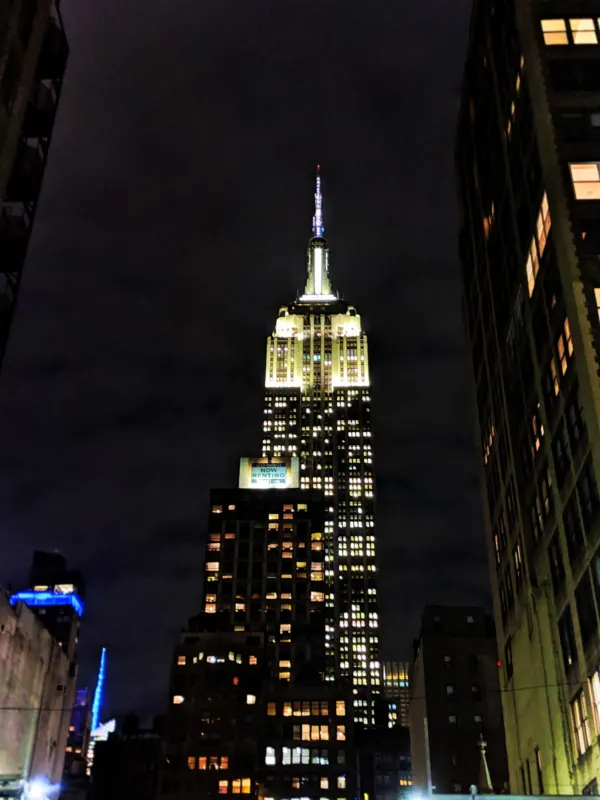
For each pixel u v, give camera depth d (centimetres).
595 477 5172
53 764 10488
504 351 7800
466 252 9875
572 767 5622
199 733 14538
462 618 13150
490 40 8350
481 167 8900
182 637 16312
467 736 11925
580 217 5981
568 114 6500
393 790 18900
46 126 6400
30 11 5738
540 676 6469
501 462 7988
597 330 5494
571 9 6981
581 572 5478
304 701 15162
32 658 9694
